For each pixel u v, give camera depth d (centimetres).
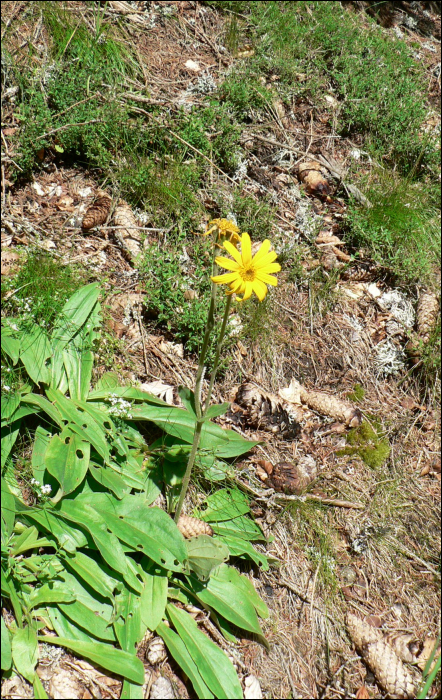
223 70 178
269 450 131
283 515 125
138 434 122
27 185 146
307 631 118
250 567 120
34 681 102
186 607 114
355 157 177
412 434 142
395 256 155
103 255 141
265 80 181
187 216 148
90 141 149
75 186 149
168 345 136
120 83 161
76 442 113
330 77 192
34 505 111
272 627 116
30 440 117
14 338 120
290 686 113
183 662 107
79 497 112
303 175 167
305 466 131
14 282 127
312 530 125
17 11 159
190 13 187
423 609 124
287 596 120
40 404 114
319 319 149
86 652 104
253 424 133
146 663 108
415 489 136
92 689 104
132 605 108
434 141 182
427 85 216
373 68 195
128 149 153
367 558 126
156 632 110
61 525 110
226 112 166
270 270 97
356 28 210
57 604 107
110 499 112
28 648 103
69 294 129
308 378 142
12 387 116
